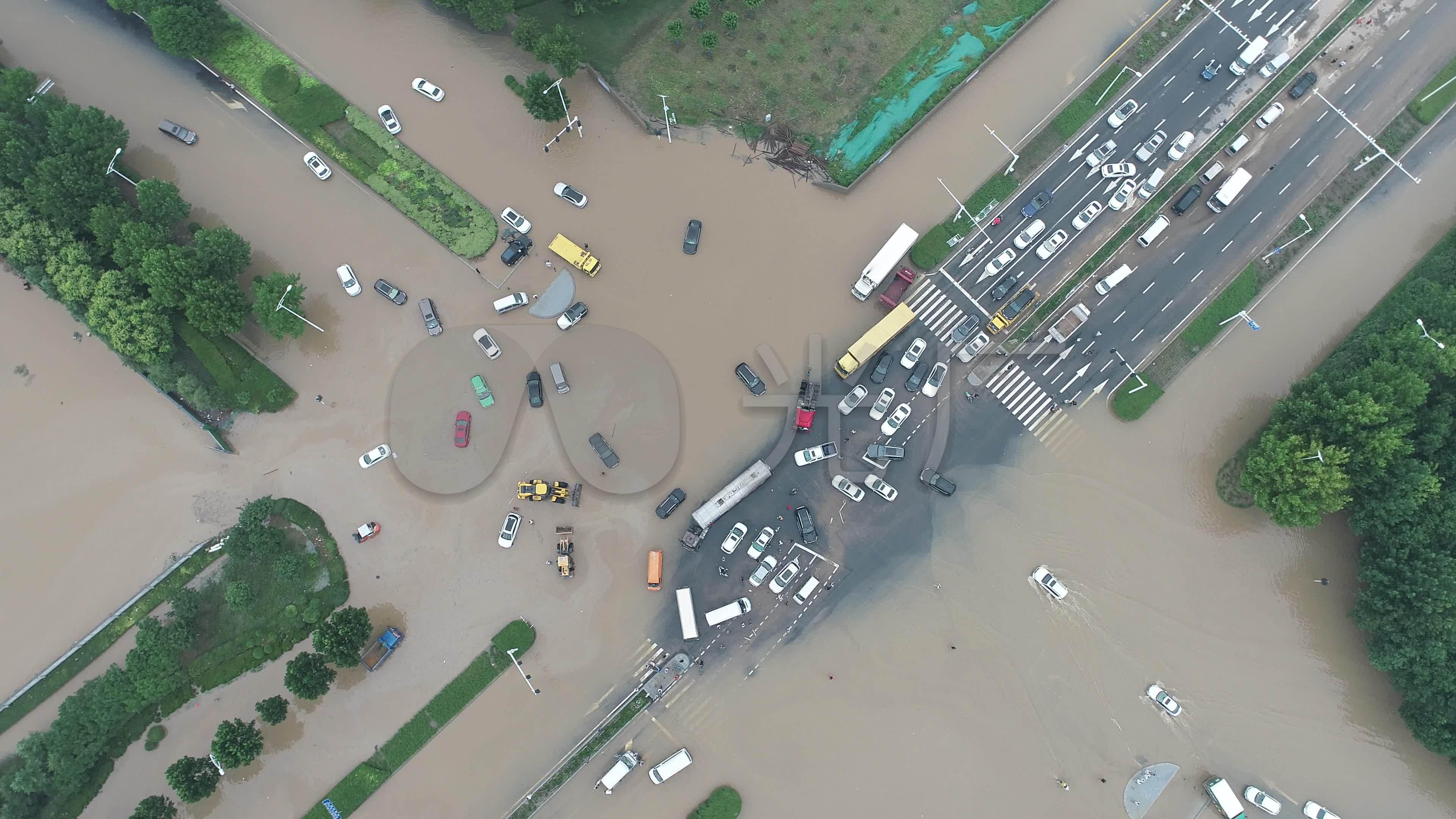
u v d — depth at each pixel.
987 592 93.38
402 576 93.19
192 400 92.44
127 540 93.62
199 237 90.25
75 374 96.06
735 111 99.81
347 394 96.25
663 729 91.38
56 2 100.38
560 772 90.06
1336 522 93.38
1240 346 96.44
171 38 95.12
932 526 94.12
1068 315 96.62
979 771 91.31
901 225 98.00
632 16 100.25
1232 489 94.31
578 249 96.31
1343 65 99.38
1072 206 98.31
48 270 90.19
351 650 86.38
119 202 94.50
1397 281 96.50
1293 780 90.81
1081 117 99.44
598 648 92.44
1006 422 95.75
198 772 85.62
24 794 85.50
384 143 99.50
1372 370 85.19
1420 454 86.06
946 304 97.06
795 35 99.94
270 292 90.44
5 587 92.50
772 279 98.50
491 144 99.94
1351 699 91.69
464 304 97.88
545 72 101.44
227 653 89.88
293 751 90.25
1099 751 91.50
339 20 101.69
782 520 94.12
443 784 90.38
